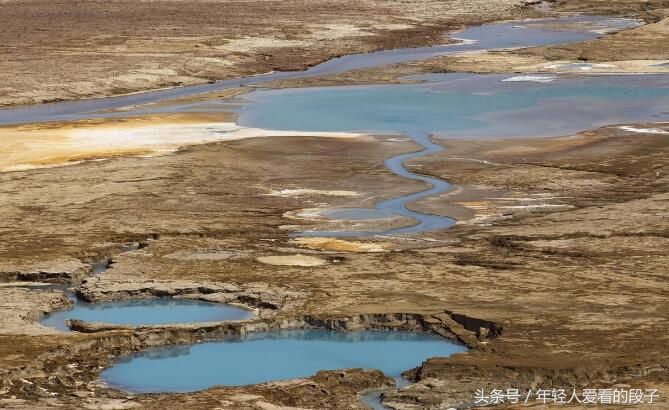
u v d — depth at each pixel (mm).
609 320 40875
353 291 45188
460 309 42312
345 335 40969
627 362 36062
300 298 44312
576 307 42656
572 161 70312
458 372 35531
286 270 48562
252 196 62344
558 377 35031
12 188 64000
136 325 41125
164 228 55750
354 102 92375
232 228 55750
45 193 62906
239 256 51031
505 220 57781
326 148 74000
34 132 79938
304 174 67000
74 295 46344
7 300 44406
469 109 88812
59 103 96250
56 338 39156
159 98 98438
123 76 105500
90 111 90750
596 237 53656
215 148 73938
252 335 40969
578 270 48375
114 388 35250
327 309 42531
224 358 38500
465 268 48750
